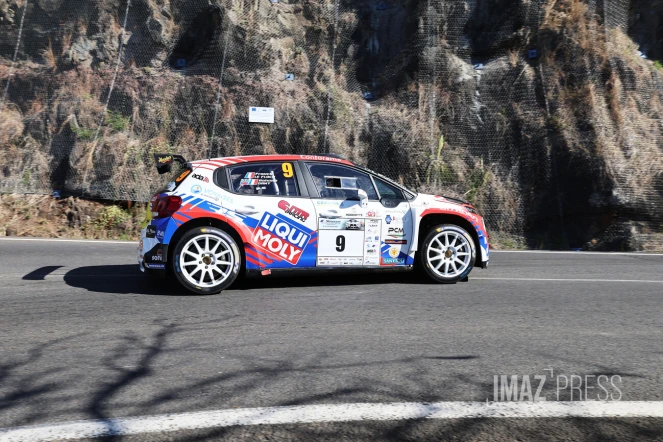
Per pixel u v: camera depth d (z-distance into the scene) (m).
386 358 4.07
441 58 14.42
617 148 12.49
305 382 3.59
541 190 12.49
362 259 6.60
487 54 14.56
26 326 4.83
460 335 4.66
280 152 13.36
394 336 4.61
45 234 11.27
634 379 3.72
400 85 14.45
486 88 14.01
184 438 2.84
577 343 4.50
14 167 12.47
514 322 5.11
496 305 5.77
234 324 4.92
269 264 6.34
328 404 3.25
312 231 6.45
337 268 6.54
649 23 15.12
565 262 9.10
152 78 13.84
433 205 6.87
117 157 12.56
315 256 6.47
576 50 13.90
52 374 3.69
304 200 6.48
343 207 6.55
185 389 3.46
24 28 14.28
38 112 13.28
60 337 4.51
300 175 6.57
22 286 6.51
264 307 5.55
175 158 6.65
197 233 6.10
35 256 8.57
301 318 5.14
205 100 13.62
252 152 13.24
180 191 6.23
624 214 11.70
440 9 14.83
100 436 2.85
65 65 13.95
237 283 6.74
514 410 3.21
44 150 12.77
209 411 3.14
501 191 12.61
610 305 5.89
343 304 5.70
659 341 4.59
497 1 14.77
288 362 3.96
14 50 14.15
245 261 6.30
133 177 12.38
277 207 6.37
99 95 13.57
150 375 3.69
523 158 12.95
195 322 4.98
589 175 12.10
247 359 4.02
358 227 6.57
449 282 6.87
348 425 3.00
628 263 9.09
